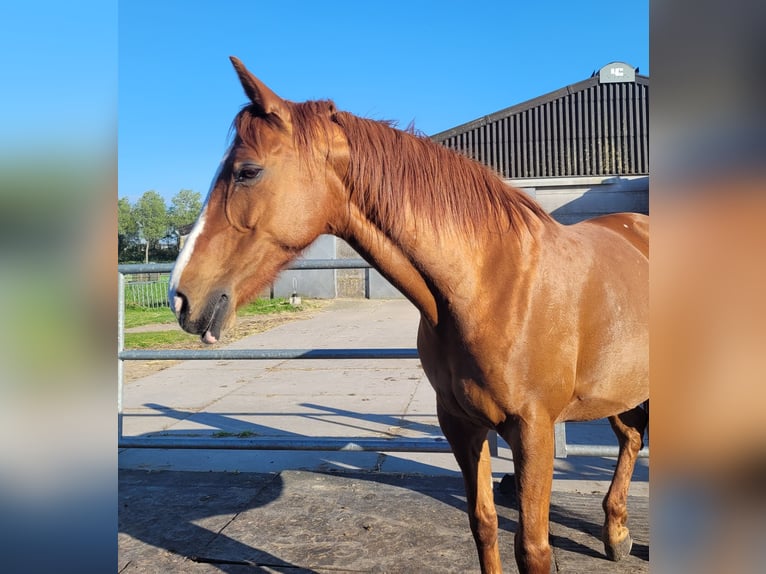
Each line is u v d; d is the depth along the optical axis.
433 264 1.38
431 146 1.49
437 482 2.85
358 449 2.74
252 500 2.64
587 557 2.09
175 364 6.82
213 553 2.13
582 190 14.83
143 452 3.43
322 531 2.30
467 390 1.41
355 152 1.38
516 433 1.41
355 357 2.66
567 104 15.07
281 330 9.55
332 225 1.42
